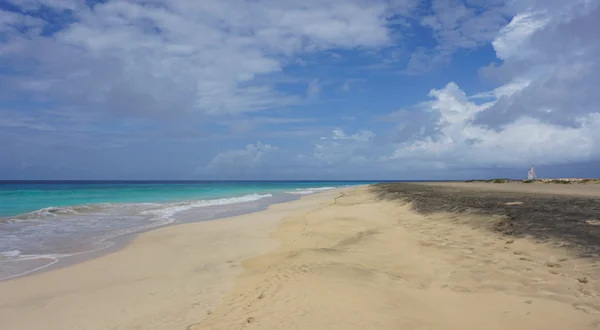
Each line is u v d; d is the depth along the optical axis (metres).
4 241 12.88
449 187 34.50
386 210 17.80
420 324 5.01
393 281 6.84
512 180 55.53
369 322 5.11
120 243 12.52
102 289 7.71
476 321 5.04
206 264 9.71
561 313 5.05
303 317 5.38
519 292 5.93
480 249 8.51
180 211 23.23
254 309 5.95
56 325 5.96
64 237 13.65
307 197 38.31
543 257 7.35
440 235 10.41
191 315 6.21
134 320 6.08
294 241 12.36
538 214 11.07
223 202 31.53
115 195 41.03
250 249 11.52
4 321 6.11
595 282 5.91
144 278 8.49
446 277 6.98
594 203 13.44
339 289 6.34
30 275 8.77
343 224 14.32
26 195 39.25
